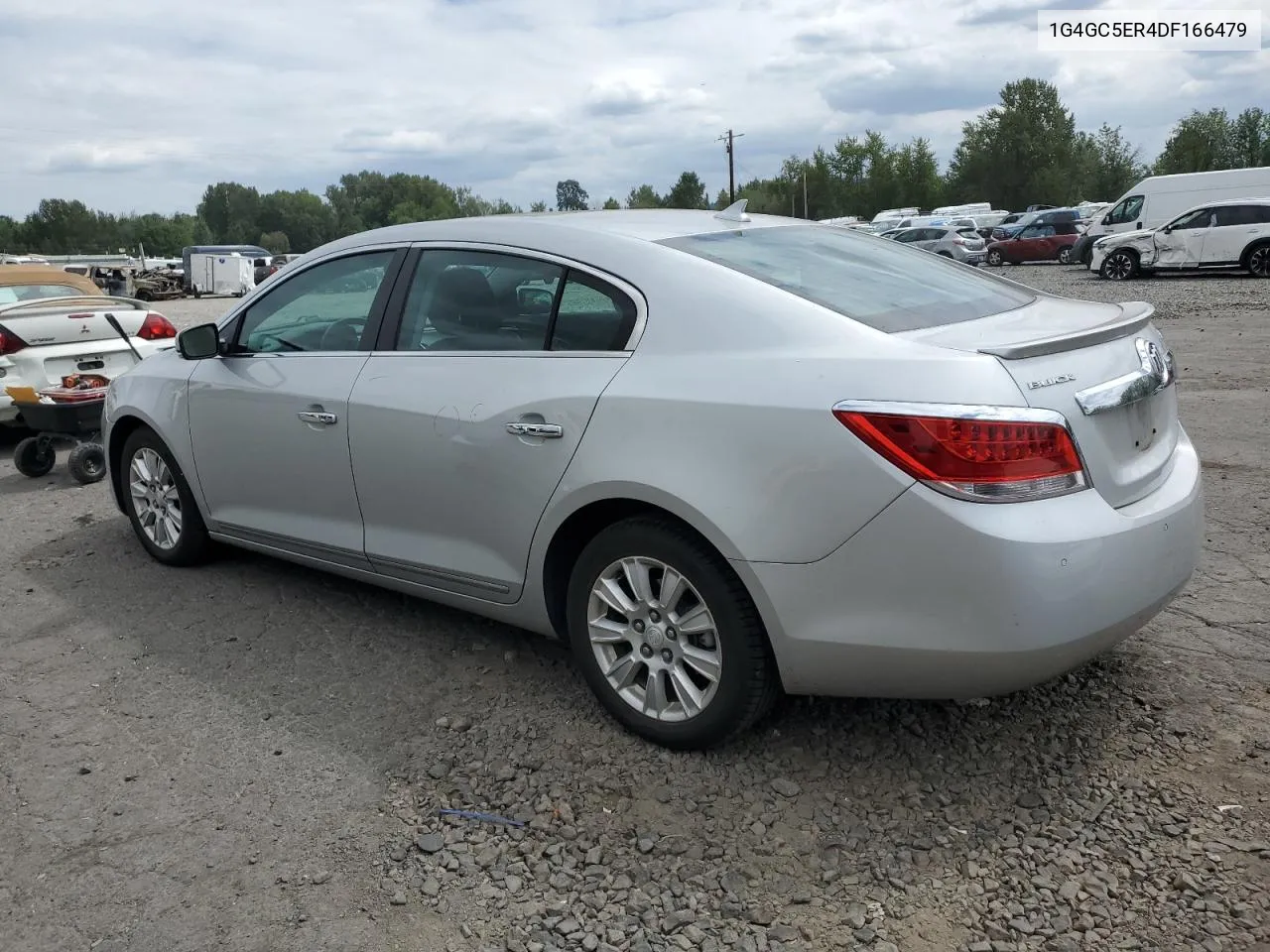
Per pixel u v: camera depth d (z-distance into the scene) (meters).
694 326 3.14
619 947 2.48
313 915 2.63
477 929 2.57
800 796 3.03
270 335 4.47
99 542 5.73
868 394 2.76
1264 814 2.84
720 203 86.81
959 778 3.08
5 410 7.82
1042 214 34.69
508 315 3.61
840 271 3.46
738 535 2.91
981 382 2.69
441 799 3.10
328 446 4.07
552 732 3.45
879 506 2.72
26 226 145.62
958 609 2.69
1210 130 78.06
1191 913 2.49
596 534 3.42
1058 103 88.44
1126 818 2.86
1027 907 2.55
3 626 4.58
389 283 4.02
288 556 4.56
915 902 2.59
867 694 2.97
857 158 96.88
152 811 3.11
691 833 2.89
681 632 3.16
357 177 161.50
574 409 3.27
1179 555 3.00
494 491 3.51
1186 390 8.99
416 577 3.93
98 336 8.20
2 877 2.83
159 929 2.61
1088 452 2.80
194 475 4.82
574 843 2.87
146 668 4.08
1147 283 22.73
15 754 3.47
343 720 3.60
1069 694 3.52
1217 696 3.46
